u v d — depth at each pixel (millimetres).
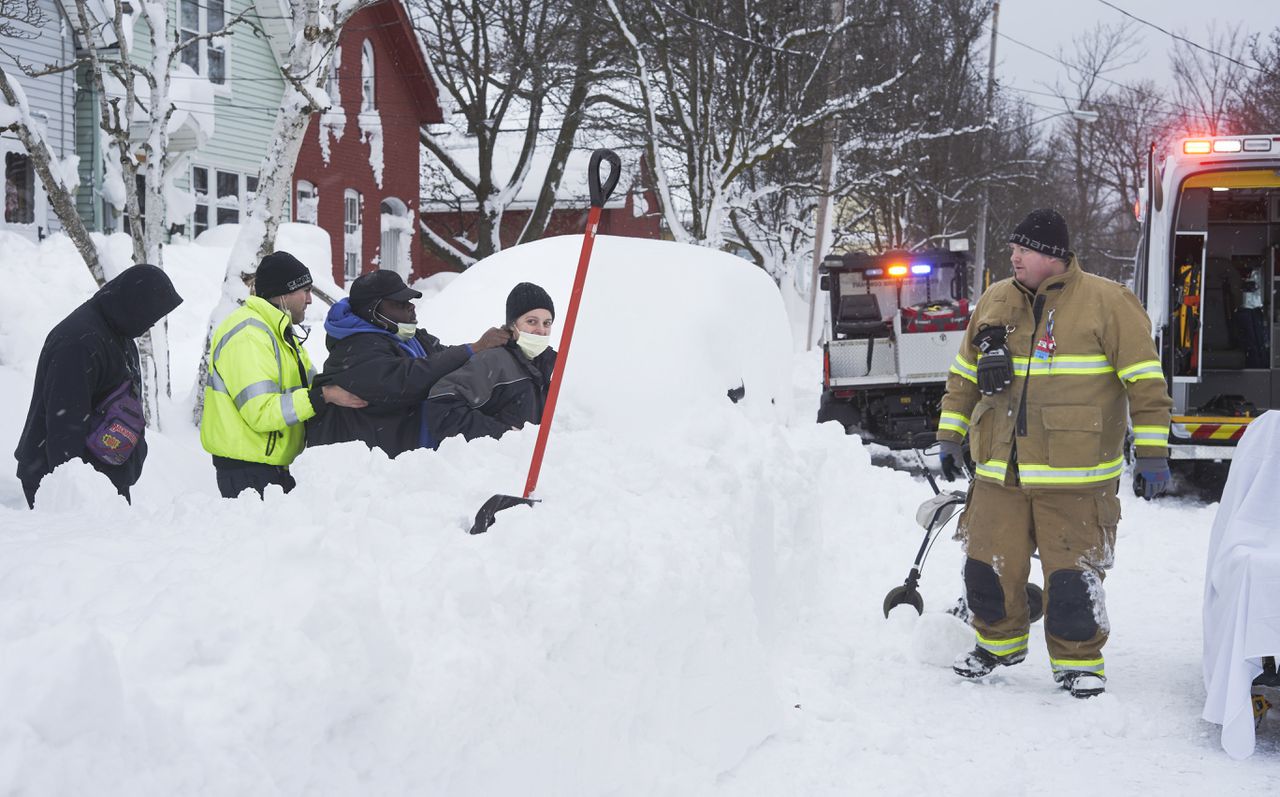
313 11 9648
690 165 22500
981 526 4930
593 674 2971
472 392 4656
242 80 21797
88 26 9500
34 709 1781
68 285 12703
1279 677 4125
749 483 4754
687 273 6660
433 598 2633
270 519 2969
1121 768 3891
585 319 6188
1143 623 5832
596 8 22406
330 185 25094
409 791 2324
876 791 3555
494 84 29953
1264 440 4574
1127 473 11953
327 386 4539
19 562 2498
